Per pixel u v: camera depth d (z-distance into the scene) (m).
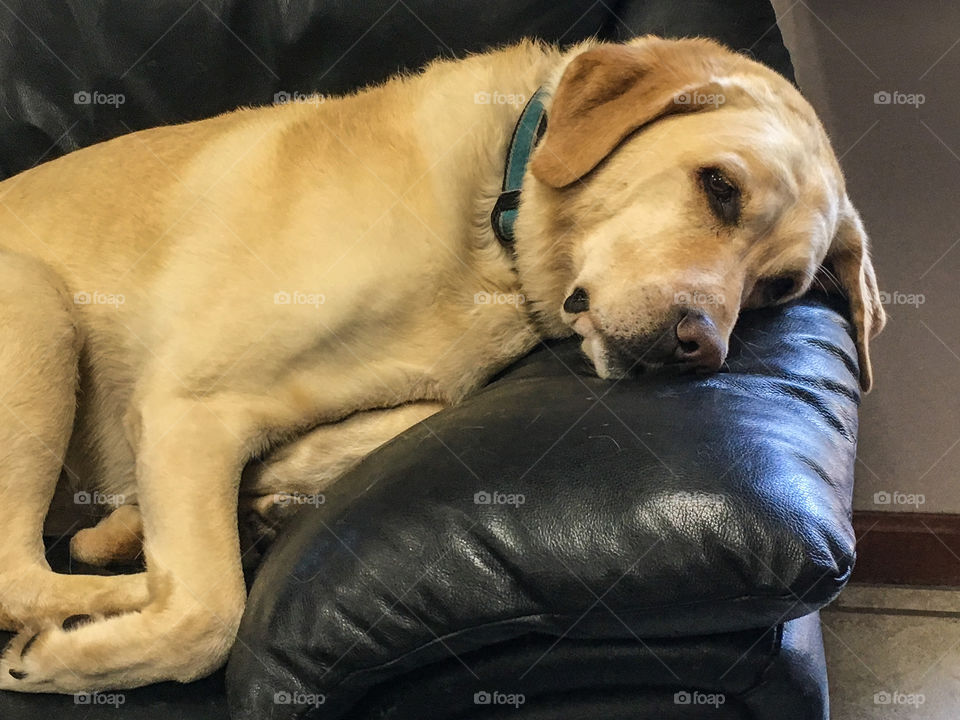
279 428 1.19
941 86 2.13
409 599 0.83
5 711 0.99
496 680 0.86
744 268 1.18
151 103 1.56
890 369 2.05
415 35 1.55
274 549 1.01
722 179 1.15
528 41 1.38
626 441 0.88
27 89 1.54
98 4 1.52
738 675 0.83
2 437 1.11
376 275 1.15
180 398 1.14
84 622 1.04
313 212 1.16
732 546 0.78
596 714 0.87
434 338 1.22
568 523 0.82
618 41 1.63
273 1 1.53
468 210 1.23
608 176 1.19
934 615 1.92
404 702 0.88
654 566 0.79
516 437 0.93
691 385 1.02
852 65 2.17
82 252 1.24
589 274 1.17
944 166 2.11
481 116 1.26
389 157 1.21
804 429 0.94
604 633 0.82
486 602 0.82
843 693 1.71
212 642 1.02
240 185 1.21
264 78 1.57
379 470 0.98
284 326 1.13
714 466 0.84
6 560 1.09
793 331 1.19
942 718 1.66
